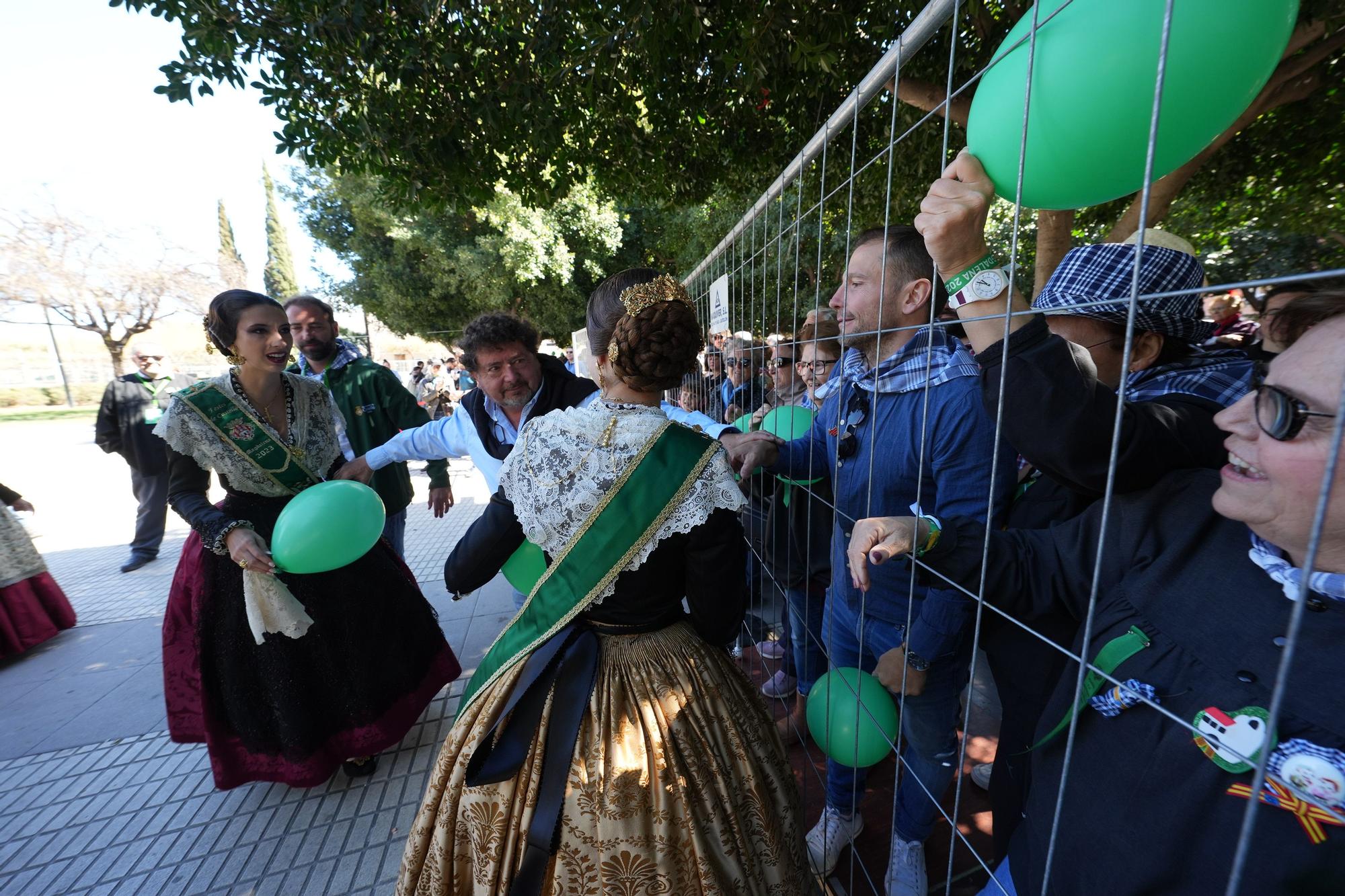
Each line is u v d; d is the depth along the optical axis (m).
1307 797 0.48
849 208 1.14
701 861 1.03
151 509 4.78
